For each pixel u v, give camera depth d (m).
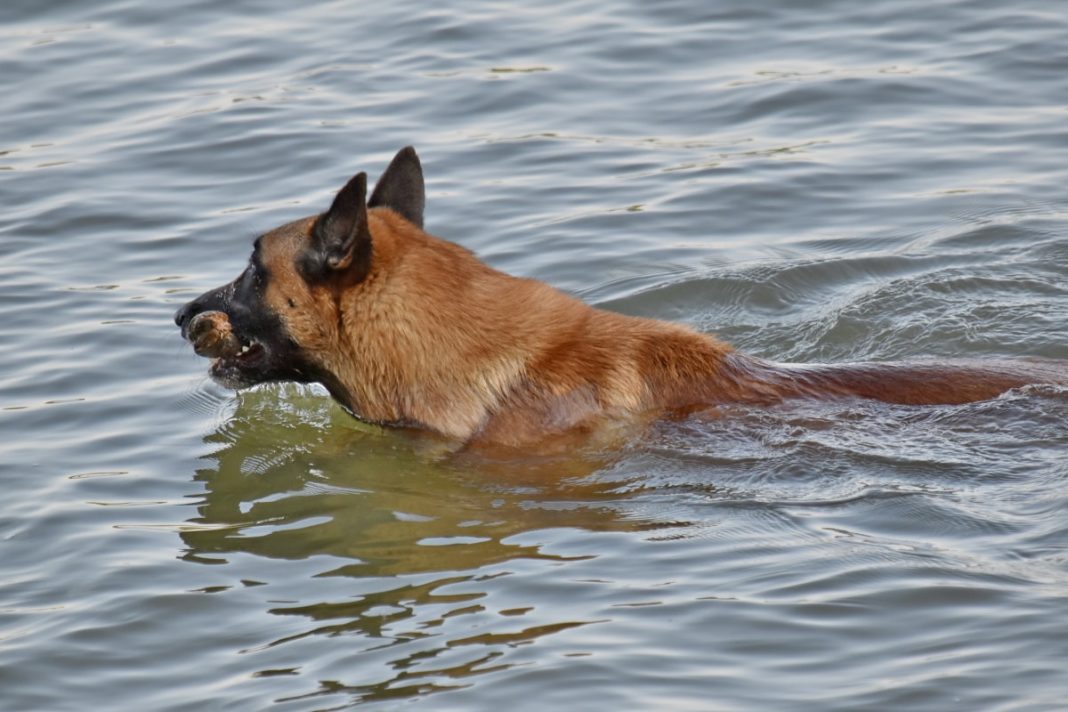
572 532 19.73
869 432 21.27
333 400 24.61
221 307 22.58
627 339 22.50
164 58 38.25
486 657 16.75
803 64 36.38
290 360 22.53
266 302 22.23
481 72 36.81
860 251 29.03
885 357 25.55
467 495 21.22
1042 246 28.75
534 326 22.20
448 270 22.14
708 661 16.44
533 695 15.95
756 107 34.66
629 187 31.69
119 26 40.09
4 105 36.12
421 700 16.00
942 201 30.59
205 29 39.78
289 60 37.94
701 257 29.05
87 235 30.75
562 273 28.61
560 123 34.41
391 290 21.83
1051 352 25.25
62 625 18.16
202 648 17.53
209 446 23.38
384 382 22.27
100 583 19.16
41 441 23.50
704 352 22.58
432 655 16.88
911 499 19.62
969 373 22.38
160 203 31.84
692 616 17.33
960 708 15.32
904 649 16.45
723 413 21.84
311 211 30.91
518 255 29.20
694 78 36.06
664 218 30.48
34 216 31.50
